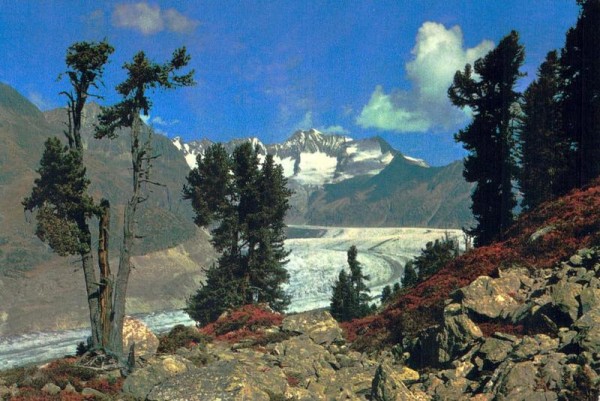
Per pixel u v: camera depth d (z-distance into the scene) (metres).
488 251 30.86
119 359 25.02
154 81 28.11
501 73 41.69
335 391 20.84
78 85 27.86
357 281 62.62
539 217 30.92
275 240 59.47
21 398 18.77
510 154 33.59
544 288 21.95
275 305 59.00
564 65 29.44
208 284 58.06
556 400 14.34
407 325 26.95
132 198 27.72
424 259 64.56
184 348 29.38
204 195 56.91
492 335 20.48
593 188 29.89
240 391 17.44
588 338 15.81
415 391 18.62
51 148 26.81
